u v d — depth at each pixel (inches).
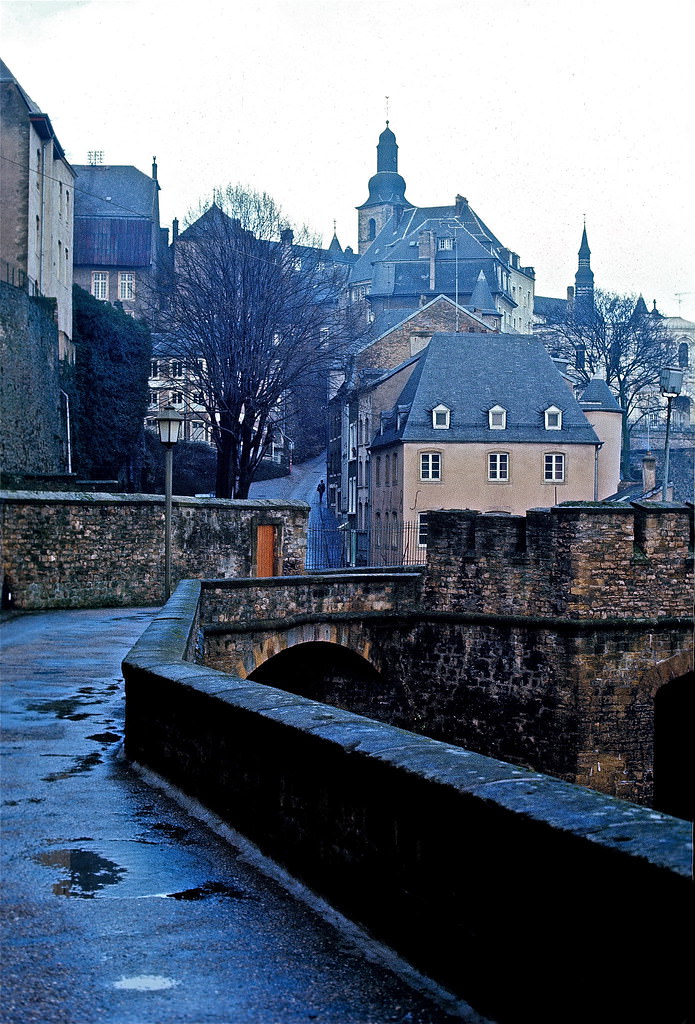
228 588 945.5
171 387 2267.5
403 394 2797.7
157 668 353.1
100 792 333.7
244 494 2166.6
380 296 5201.8
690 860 137.8
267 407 2146.9
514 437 2623.0
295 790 248.2
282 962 202.4
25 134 1898.4
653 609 986.1
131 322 2511.1
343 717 250.8
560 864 157.1
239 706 280.5
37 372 1838.1
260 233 2265.0
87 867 261.1
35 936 215.9
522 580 1039.0
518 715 1027.9
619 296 3786.9
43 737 408.2
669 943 136.6
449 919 185.8
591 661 974.4
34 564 1056.2
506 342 2790.4
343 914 223.0
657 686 986.1
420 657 1112.8
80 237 4097.0
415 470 2593.5
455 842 184.5
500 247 5925.2
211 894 241.4
